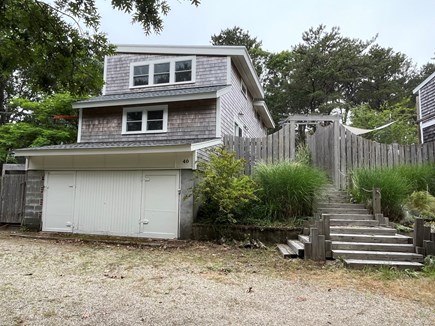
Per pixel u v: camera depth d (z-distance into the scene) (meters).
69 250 6.88
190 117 10.62
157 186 8.65
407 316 3.47
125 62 12.73
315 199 7.95
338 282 4.72
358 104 29.22
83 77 3.74
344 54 27.02
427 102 14.78
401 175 8.62
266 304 3.77
